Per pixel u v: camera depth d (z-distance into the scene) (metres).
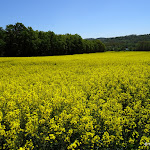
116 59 34.06
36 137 5.62
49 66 25.73
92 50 101.75
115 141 5.94
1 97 8.94
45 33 74.31
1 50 60.34
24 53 64.56
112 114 7.25
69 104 8.31
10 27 63.12
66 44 78.88
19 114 7.07
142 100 9.80
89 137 5.75
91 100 9.35
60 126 6.06
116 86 13.03
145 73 17.50
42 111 7.04
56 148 5.90
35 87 11.76
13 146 5.25
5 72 20.23
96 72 18.78
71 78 16.14
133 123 6.58
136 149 5.79
